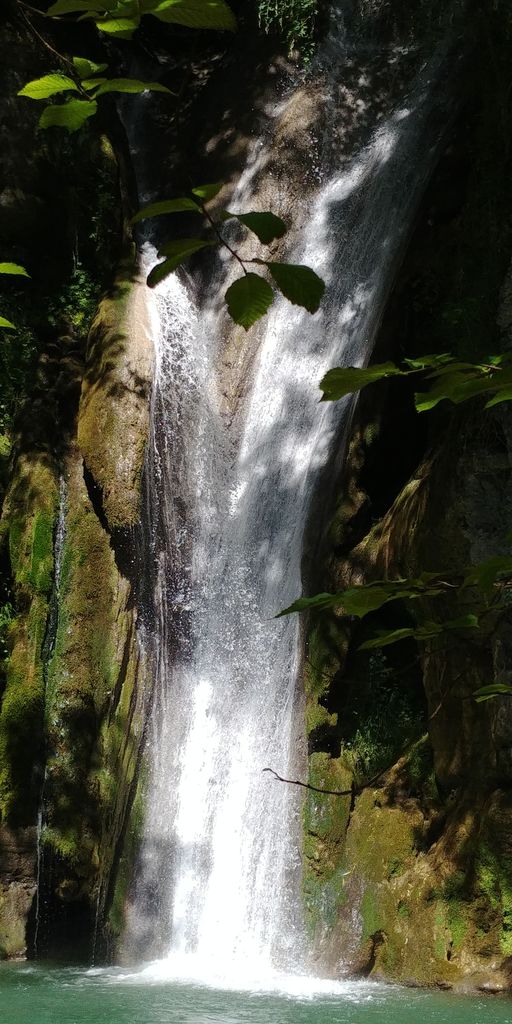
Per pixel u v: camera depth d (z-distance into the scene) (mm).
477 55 15180
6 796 13867
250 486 15039
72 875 13672
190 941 12875
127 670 14133
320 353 15469
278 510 14656
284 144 16859
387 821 12117
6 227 16938
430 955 11094
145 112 19359
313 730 13094
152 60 20125
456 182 14898
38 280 17078
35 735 14070
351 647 13375
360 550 13391
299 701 13359
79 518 14789
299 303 1888
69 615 14414
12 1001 10445
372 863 11953
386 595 2391
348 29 17578
